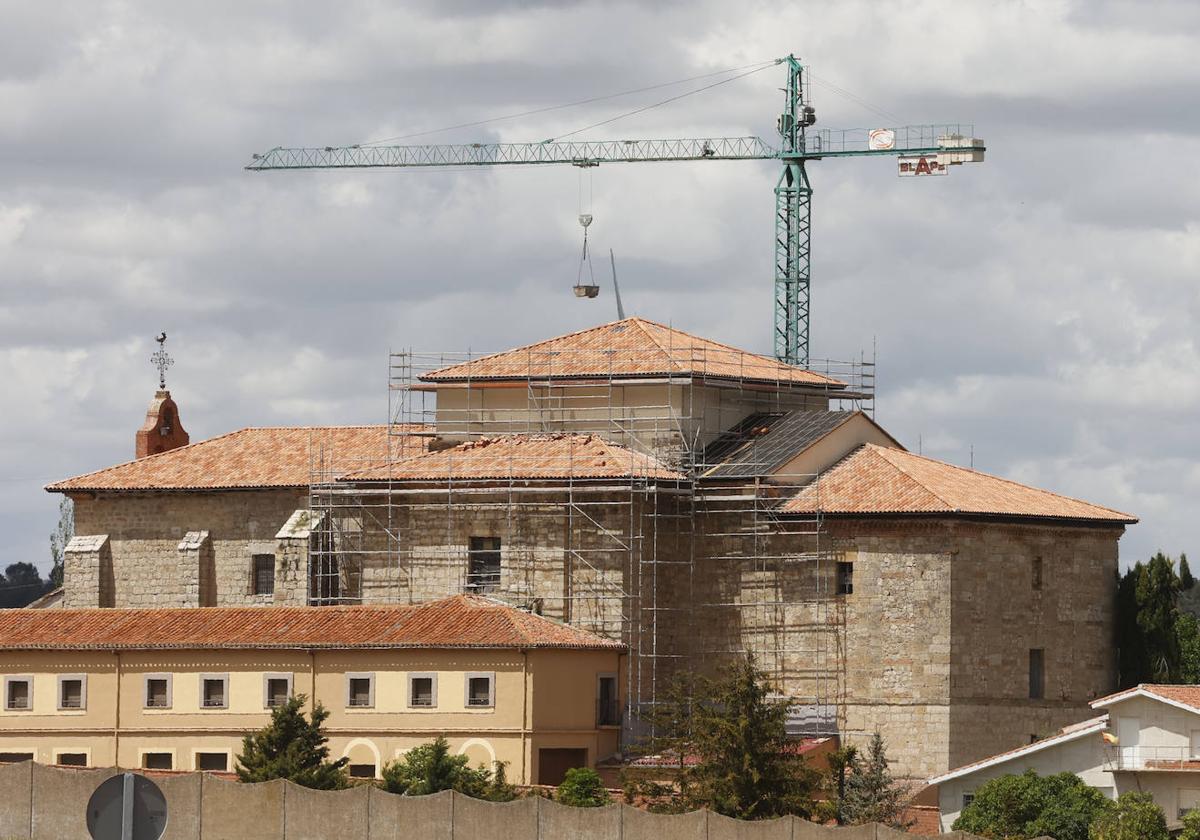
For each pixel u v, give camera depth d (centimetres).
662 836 8388
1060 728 11906
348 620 11312
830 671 11575
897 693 11425
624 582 11550
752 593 11812
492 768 10775
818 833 8281
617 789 10506
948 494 11606
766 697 11619
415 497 11944
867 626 11512
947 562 11406
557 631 11181
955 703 11388
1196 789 10406
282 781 8838
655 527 11612
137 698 11388
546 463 11825
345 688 11069
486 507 11794
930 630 11394
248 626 11425
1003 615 11712
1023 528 11856
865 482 11831
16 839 9125
